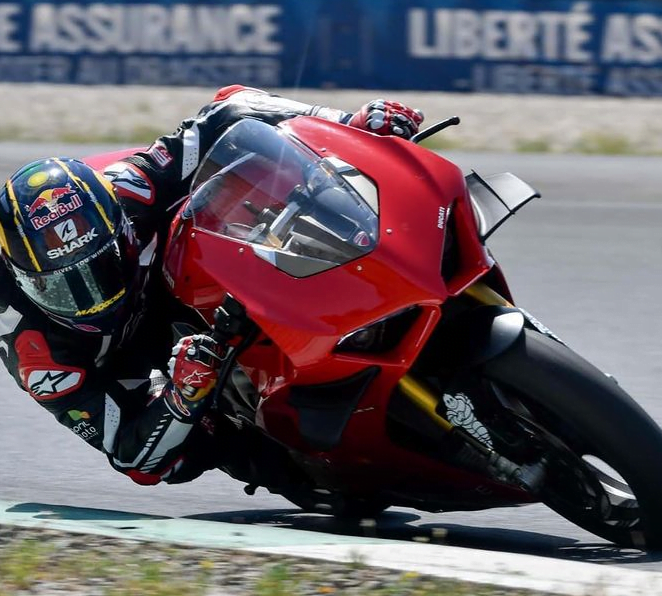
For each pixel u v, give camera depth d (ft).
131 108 187.11
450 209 44.93
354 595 37.04
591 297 90.53
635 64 189.98
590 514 45.80
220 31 195.42
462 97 191.21
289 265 43.19
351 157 46.44
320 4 192.03
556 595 36.50
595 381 41.70
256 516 54.54
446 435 44.47
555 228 113.91
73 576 39.81
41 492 57.26
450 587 37.45
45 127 176.14
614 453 41.42
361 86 192.85
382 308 41.39
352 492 49.65
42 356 47.42
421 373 44.24
